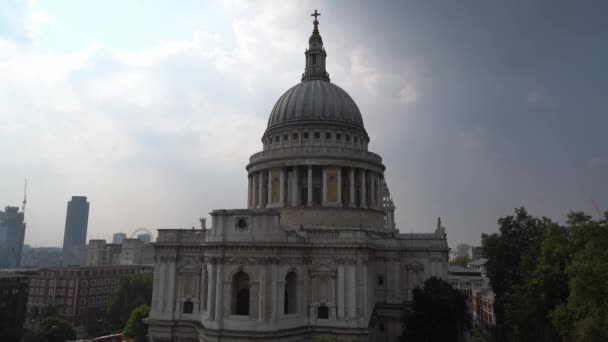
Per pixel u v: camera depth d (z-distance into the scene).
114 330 147.88
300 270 74.88
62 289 165.50
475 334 128.38
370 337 78.00
